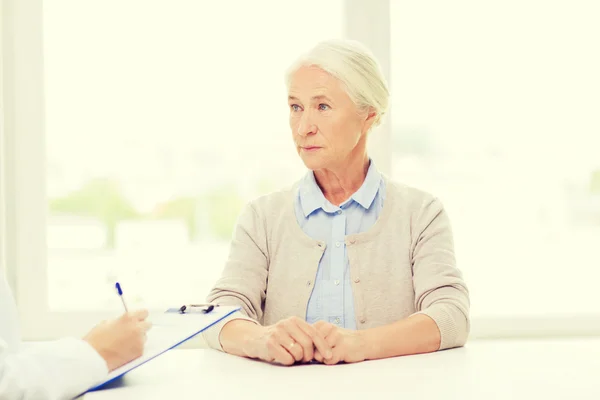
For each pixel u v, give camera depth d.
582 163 1.98
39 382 0.90
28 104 1.87
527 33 1.97
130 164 1.92
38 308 1.87
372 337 1.20
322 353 1.14
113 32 1.90
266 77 1.92
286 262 1.48
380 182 1.52
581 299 1.99
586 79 1.98
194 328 1.09
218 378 1.04
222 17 1.91
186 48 1.91
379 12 1.92
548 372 1.06
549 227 1.98
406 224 1.47
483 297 1.97
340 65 1.36
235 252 1.48
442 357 1.20
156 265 1.92
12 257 1.87
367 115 1.43
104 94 1.90
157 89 1.91
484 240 1.97
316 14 1.94
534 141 1.97
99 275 1.92
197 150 1.92
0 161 1.79
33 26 1.87
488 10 1.97
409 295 1.45
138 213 1.92
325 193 1.52
